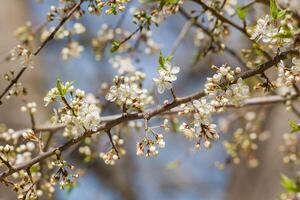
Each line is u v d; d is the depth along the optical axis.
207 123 3.81
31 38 5.55
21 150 4.78
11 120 7.98
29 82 8.48
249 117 6.44
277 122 7.97
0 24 8.70
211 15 4.87
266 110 7.09
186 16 5.60
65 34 5.41
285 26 3.79
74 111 3.81
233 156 6.14
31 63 4.31
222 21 4.64
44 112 8.26
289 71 3.78
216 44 5.29
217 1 4.73
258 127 6.62
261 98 5.31
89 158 5.66
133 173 12.02
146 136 3.87
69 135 4.93
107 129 3.98
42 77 8.95
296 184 4.16
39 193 4.74
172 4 4.40
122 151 4.93
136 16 4.32
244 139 6.52
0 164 3.95
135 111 4.33
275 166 7.91
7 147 3.98
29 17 9.23
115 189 11.67
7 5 9.05
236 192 8.35
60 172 3.89
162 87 3.87
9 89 4.77
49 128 4.85
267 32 3.81
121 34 6.14
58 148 3.93
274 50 4.02
